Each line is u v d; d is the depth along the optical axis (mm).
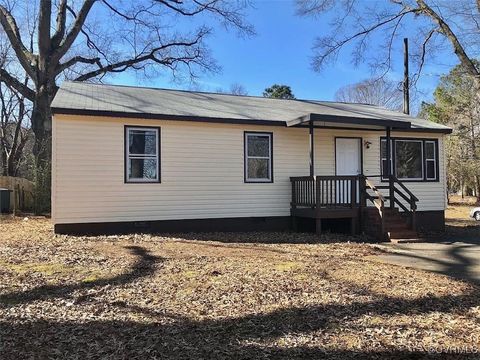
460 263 9227
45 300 6090
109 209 12609
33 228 13664
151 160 13117
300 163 14891
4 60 31172
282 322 5340
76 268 7891
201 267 8094
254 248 10555
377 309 5883
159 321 5332
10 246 10094
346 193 14758
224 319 5414
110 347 4566
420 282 7340
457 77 27219
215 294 6418
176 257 9016
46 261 8438
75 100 13000
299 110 16016
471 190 49250
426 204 16453
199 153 13602
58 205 12148
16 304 5906
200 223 13602
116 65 27172
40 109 21516
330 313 5680
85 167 12367
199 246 10625
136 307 5828
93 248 9938
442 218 16672
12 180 21109
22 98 33531
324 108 16875
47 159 20344
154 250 9820
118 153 12703
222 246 10750
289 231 14406
